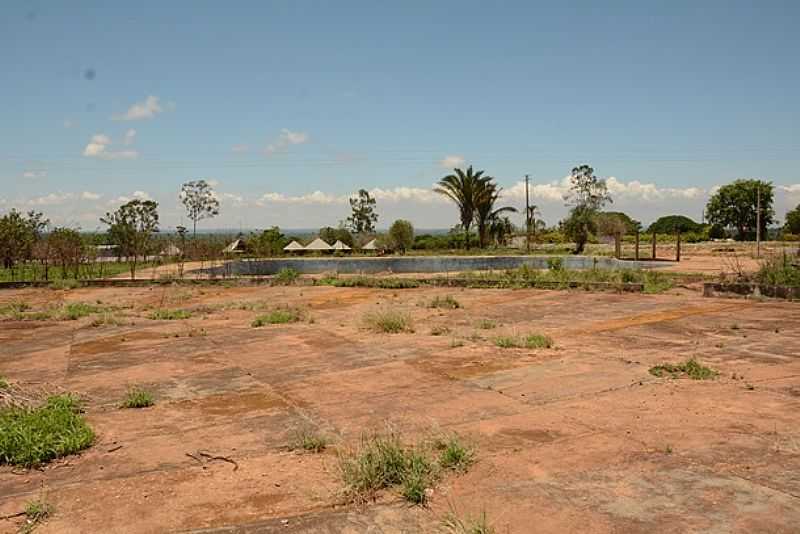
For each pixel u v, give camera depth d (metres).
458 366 6.16
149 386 5.77
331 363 6.51
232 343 7.90
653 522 2.80
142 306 12.24
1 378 6.00
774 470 3.34
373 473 3.34
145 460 3.84
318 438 4.11
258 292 14.71
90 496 3.30
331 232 50.47
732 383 5.19
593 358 6.34
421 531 2.82
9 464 3.80
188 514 3.07
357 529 2.86
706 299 10.76
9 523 3.00
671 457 3.57
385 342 7.59
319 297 13.28
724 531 2.70
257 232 41.31
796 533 2.66
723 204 63.41
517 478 3.35
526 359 6.40
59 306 12.21
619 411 4.50
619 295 11.81
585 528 2.77
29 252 23.95
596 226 38.75
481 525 2.77
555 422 4.30
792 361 5.97
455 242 50.97
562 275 15.27
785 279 11.10
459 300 12.01
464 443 3.87
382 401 5.01
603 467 3.46
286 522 2.96
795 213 54.00
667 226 67.06
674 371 5.64
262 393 5.41
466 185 44.59
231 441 4.16
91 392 5.60
